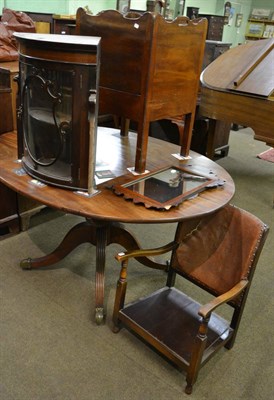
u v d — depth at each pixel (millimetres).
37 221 2592
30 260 2062
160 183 1676
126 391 1467
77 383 1481
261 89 2984
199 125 3875
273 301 2066
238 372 1600
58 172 1559
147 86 1541
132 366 1577
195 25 1672
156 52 1502
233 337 1665
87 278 2082
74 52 1285
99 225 1855
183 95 1775
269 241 2682
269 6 8812
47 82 1397
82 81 1328
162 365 1593
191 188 1647
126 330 1757
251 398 1487
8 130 2234
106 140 2172
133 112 1632
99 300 1790
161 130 4094
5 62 2467
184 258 1755
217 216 1630
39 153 1595
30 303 1864
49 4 4688
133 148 2076
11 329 1702
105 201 1496
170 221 1409
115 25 1555
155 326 1602
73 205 1445
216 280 1633
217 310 1948
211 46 4105
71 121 1415
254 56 3395
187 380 1454
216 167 1942
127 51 1545
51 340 1665
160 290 1859
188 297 1826
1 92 2113
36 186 1572
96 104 1360
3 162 1782
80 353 1615
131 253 1567
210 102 3283
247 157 4504
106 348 1652
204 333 1343
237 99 3078
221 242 1620
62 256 2031
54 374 1510
